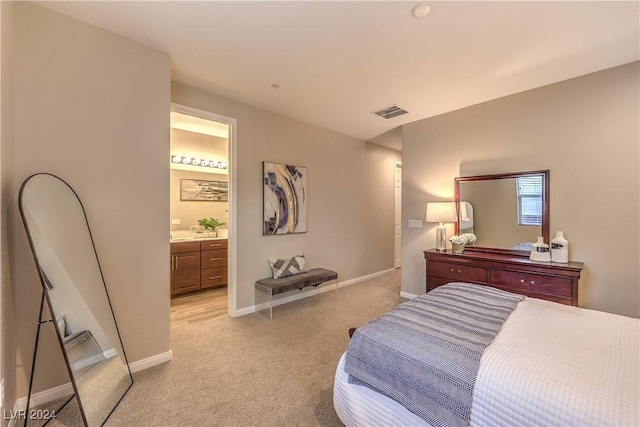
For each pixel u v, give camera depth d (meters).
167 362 2.24
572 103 2.63
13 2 1.60
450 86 2.79
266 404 1.75
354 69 2.47
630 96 2.36
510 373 1.04
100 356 1.78
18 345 1.64
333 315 3.27
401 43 2.08
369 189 5.06
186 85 2.80
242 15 1.79
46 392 1.74
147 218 2.15
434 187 3.63
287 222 3.74
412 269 3.88
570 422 0.88
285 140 3.72
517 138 2.96
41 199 1.63
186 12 1.77
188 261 4.02
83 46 1.86
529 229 2.88
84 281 1.79
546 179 2.76
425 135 3.73
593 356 1.13
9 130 1.54
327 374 2.08
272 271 3.54
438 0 1.65
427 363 1.19
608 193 2.46
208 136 4.68
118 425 1.57
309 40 2.06
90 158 1.89
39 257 1.58
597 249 2.52
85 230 1.84
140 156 2.12
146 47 2.14
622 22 1.82
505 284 2.67
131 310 2.08
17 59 1.63
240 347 2.49
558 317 1.53
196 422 1.60
